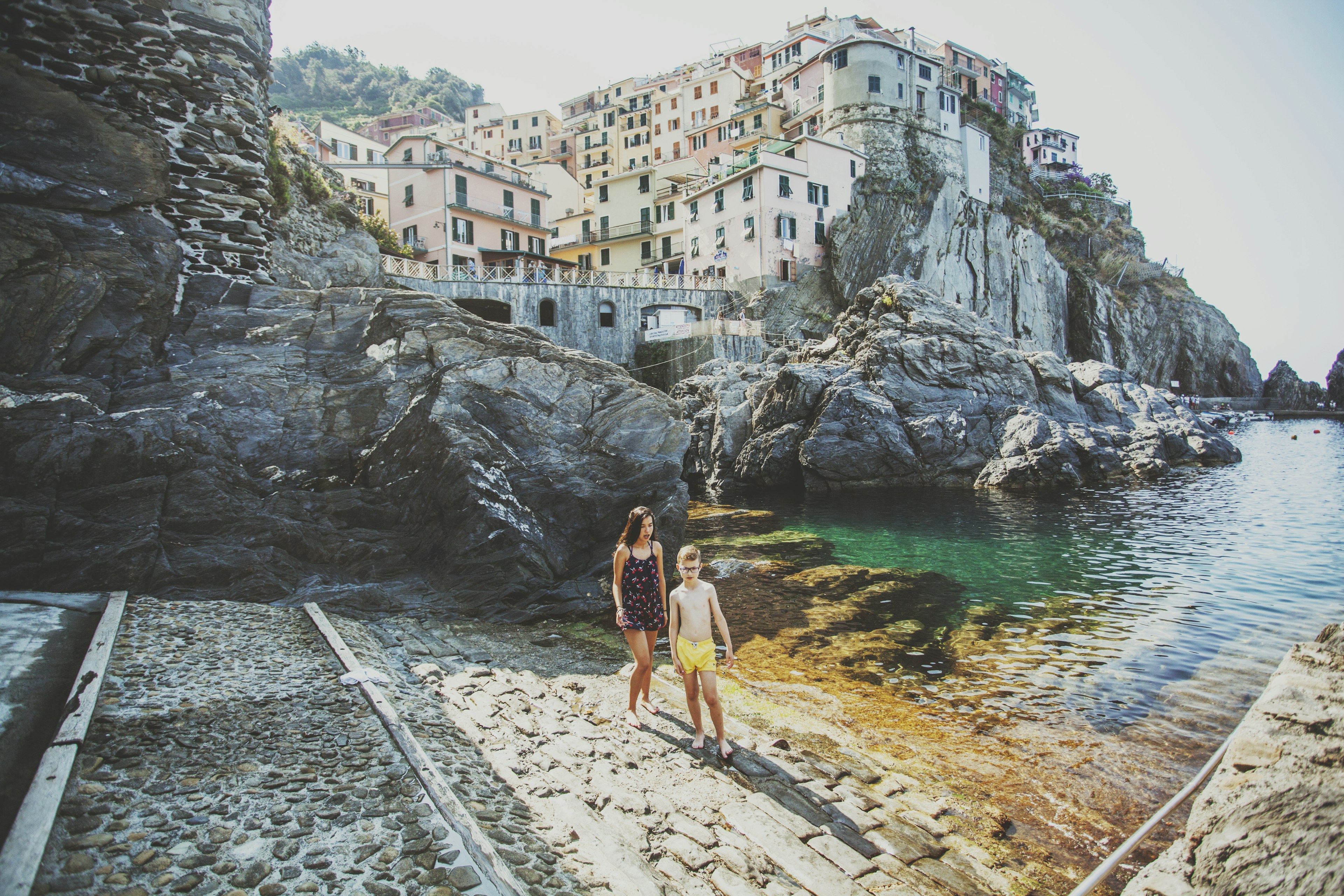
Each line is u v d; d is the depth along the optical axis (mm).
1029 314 59344
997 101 82375
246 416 11109
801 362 37562
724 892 4309
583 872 4254
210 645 7016
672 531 13055
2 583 7898
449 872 3846
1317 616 12094
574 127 89375
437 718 6156
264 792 4469
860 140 56125
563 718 6641
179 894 3494
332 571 10250
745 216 50875
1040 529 20219
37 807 3891
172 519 9352
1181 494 25938
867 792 5969
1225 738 7660
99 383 10281
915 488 29594
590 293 40750
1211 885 3455
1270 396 77062
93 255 10742
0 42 11070
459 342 12430
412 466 11398
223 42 12586
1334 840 3100
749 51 78125
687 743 6363
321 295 12836
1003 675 9422
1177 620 11898
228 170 12609
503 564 10781
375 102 132875
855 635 10969
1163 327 69875
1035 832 5742
